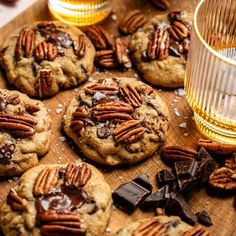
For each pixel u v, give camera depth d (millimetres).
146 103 641
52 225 561
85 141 622
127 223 584
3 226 574
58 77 657
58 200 576
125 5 732
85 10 703
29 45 664
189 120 654
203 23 644
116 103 633
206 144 628
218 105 616
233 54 670
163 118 638
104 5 709
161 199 593
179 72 667
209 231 577
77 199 580
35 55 657
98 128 622
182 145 640
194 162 604
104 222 577
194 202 604
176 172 602
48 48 662
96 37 694
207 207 602
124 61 678
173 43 681
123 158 620
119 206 599
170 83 667
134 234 561
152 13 730
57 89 661
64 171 597
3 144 608
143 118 631
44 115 633
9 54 667
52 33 678
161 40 678
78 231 562
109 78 665
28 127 615
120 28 709
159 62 669
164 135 631
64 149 633
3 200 600
